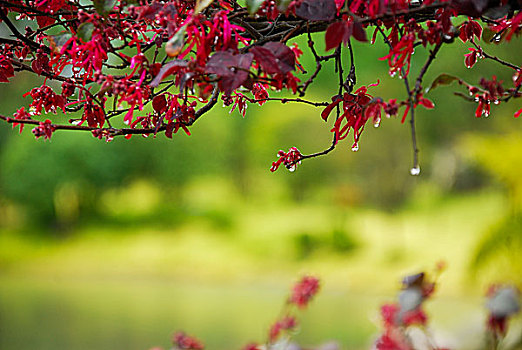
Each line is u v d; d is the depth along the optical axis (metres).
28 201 22.75
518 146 7.09
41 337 8.10
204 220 22.78
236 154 26.02
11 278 15.27
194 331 8.52
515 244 6.39
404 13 0.95
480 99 1.04
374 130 22.25
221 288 13.91
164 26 0.97
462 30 1.18
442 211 21.08
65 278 15.47
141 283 14.71
